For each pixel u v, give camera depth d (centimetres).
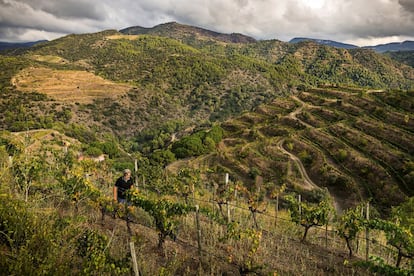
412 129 5919
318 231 1248
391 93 7338
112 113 13075
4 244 502
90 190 1048
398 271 652
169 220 807
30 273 431
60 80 14638
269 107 9656
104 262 522
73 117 11719
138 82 18350
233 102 17225
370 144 5544
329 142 5981
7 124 9425
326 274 798
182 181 1789
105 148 6531
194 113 16212
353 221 927
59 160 1833
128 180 986
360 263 709
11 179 977
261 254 817
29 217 563
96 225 911
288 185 4794
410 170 4619
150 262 684
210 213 980
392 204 4288
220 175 5153
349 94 8738
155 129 12719
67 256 527
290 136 6488
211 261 738
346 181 4700
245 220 1255
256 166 5547
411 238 769
